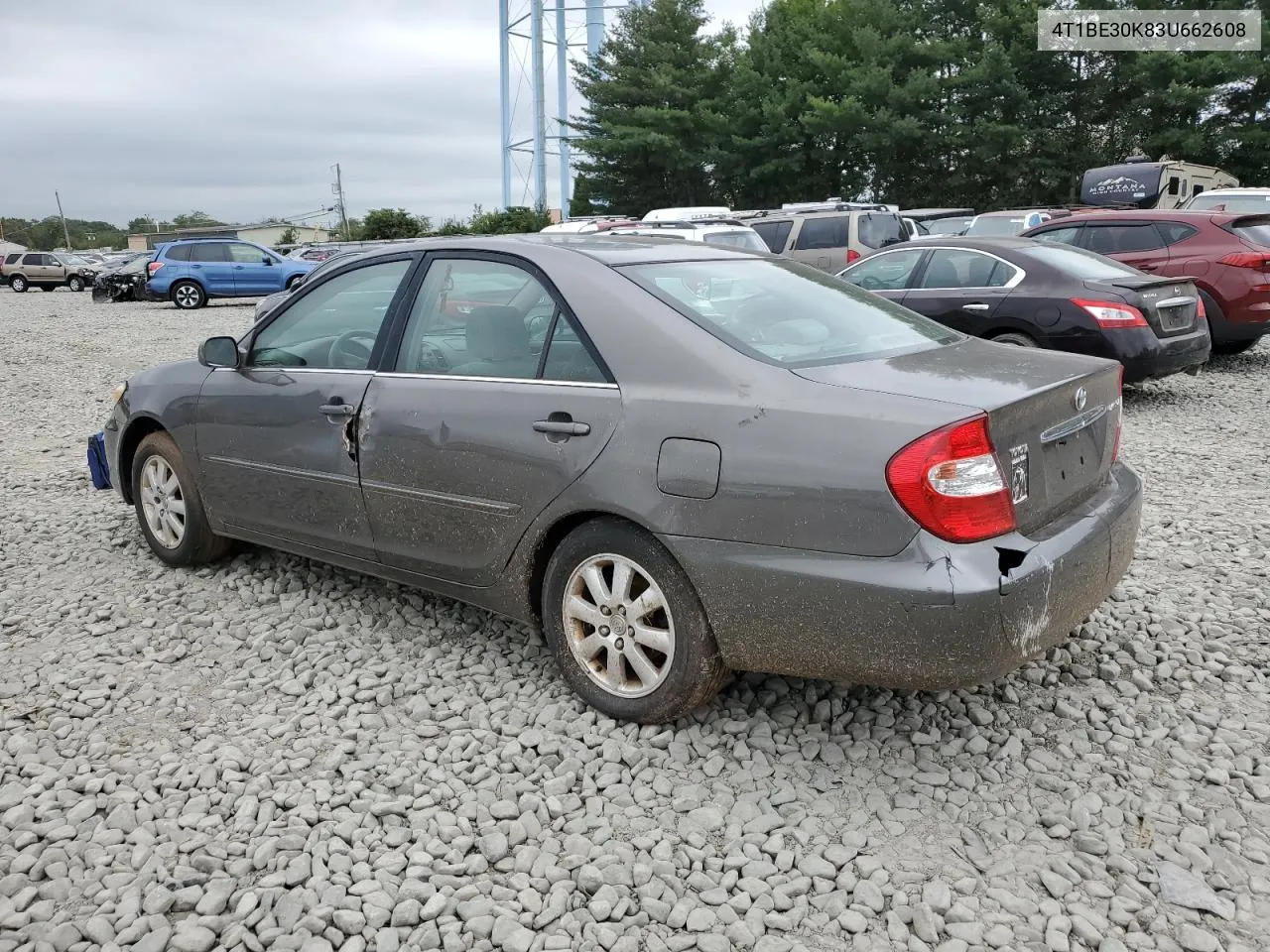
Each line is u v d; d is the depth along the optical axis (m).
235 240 27.33
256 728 3.52
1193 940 2.46
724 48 45.56
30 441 8.79
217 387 4.62
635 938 2.51
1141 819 2.95
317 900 2.66
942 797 3.05
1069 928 2.52
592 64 49.03
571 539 3.42
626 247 3.87
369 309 4.14
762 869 2.73
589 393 3.35
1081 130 38.19
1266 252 10.42
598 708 3.48
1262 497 6.04
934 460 2.76
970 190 40.06
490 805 3.05
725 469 3.01
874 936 2.52
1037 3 37.47
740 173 42.97
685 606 3.18
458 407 3.65
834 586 2.86
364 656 4.06
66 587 4.91
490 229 49.84
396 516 3.92
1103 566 3.21
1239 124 36.59
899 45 39.28
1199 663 3.86
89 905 2.65
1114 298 8.26
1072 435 3.27
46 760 3.35
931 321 4.03
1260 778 3.11
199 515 4.87
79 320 22.97
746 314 3.46
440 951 2.49
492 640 4.19
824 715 3.51
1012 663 2.89
